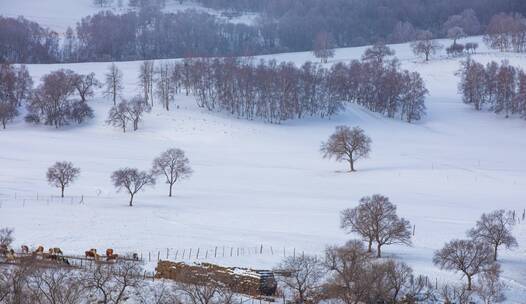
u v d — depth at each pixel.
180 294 88.25
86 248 121.38
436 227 146.75
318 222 150.62
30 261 94.44
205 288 85.12
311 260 103.75
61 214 150.88
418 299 95.56
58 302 81.19
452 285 105.69
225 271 98.69
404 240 125.31
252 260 113.75
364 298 92.81
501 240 126.00
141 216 152.75
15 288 81.75
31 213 150.12
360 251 108.44
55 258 103.94
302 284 95.62
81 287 87.69
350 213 130.25
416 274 111.88
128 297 86.19
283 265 106.25
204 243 128.00
